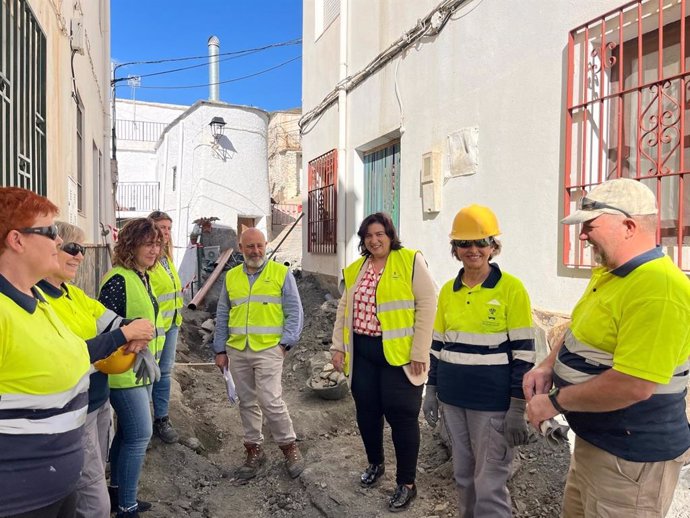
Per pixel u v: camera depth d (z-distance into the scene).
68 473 1.84
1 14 3.04
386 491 3.50
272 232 22.17
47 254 1.78
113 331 2.45
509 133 4.59
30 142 3.68
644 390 1.78
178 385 5.68
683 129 3.15
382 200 7.44
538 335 4.03
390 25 6.73
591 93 3.80
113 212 13.13
